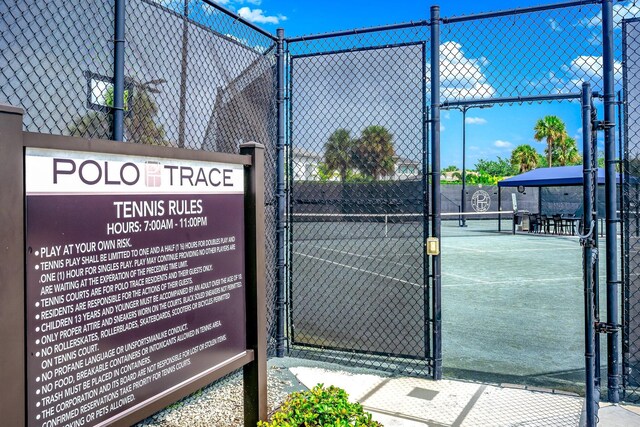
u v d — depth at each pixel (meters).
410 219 4.76
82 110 3.14
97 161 1.87
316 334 5.62
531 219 23.00
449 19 4.36
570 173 19.17
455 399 3.96
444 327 6.18
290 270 5.23
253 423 2.79
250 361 2.75
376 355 4.79
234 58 4.48
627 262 3.97
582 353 5.14
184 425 3.50
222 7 4.22
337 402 2.73
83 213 1.81
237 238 2.67
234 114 4.46
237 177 2.68
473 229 25.56
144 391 2.07
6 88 2.81
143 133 3.52
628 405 3.86
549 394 4.04
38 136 1.64
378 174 4.73
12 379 1.55
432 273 4.44
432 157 4.39
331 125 4.91
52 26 3.00
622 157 3.96
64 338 1.74
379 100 4.67
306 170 5.08
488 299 7.90
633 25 3.90
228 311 2.60
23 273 1.60
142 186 2.06
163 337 2.16
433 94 4.38
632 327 5.34
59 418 1.72
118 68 3.24
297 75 5.09
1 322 1.52
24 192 1.61
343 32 4.76
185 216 2.29
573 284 9.36
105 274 1.89
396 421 3.56
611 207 3.93
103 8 3.26
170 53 3.76
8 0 2.82
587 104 3.28
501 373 4.58
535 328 6.13
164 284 2.17
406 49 4.56
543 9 4.05
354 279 9.76
